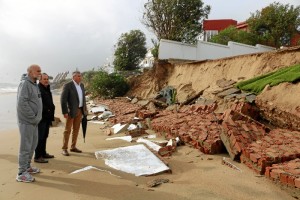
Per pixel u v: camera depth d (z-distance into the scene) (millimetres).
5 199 4941
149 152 7332
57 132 11055
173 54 19438
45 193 5156
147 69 23000
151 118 11891
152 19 23781
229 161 6758
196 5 23422
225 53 19656
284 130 7684
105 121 13531
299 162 5660
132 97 20766
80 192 5195
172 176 6051
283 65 10773
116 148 7973
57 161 7039
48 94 7062
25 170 5770
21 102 5684
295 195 5004
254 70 11758
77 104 7664
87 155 7555
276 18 25984
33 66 5852
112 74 24062
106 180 5762
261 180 5695
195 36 23875
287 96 8570
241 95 10000
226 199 4957
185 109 11859
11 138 10062
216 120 8656
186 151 7750
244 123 7758
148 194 5129
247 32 26141
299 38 27984
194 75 15758
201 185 5535
